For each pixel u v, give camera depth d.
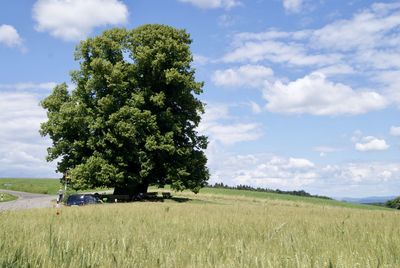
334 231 12.89
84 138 50.22
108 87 50.91
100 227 12.61
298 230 12.82
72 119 49.56
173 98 53.84
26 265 6.23
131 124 48.66
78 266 6.30
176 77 51.28
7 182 133.25
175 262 6.79
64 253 6.98
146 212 20.31
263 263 6.61
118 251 7.53
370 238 11.03
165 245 8.55
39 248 7.37
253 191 101.06
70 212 19.91
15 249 7.20
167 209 21.20
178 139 54.16
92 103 51.06
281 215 21.20
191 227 13.34
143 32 52.59
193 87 53.28
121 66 51.75
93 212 20.00
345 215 23.28
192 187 53.00
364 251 8.60
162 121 52.19
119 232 11.10
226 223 14.89
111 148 49.47
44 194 94.12
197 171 54.47
